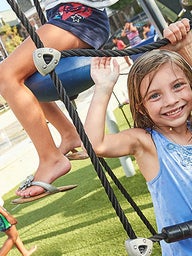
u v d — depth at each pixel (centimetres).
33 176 188
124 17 1956
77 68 194
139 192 367
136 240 108
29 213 455
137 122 145
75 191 461
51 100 209
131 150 141
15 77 183
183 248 135
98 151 130
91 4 195
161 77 133
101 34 202
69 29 189
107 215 352
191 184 135
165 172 137
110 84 135
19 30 3291
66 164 187
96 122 130
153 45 138
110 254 283
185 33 146
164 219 139
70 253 310
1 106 1828
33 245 355
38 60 107
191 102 139
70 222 375
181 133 143
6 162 808
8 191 600
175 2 302
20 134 1062
